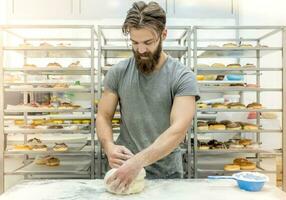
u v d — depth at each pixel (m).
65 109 2.71
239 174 1.33
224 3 3.75
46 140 2.84
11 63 3.44
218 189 1.27
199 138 3.11
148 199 1.16
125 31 1.35
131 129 1.54
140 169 1.20
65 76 3.17
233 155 3.17
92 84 2.66
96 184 1.34
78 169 2.73
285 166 2.74
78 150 2.84
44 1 3.67
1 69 2.64
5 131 2.68
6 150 2.72
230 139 3.13
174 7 3.72
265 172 2.80
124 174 1.18
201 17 3.73
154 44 1.35
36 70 2.71
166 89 1.47
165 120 1.50
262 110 2.79
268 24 3.57
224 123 2.94
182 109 1.39
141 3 1.35
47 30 3.60
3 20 3.61
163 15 1.33
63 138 2.86
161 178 1.54
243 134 3.37
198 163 2.92
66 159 3.05
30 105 2.83
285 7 3.44
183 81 1.44
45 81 2.88
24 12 3.67
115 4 3.67
